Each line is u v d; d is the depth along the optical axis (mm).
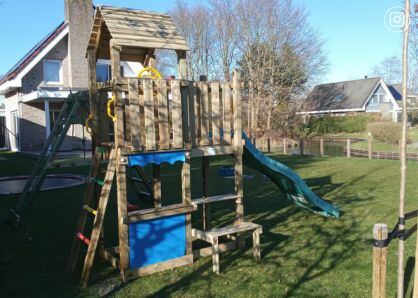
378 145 24641
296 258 5598
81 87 21938
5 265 5590
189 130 5547
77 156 18859
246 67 34969
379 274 3252
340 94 48250
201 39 38250
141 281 4965
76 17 22578
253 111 33031
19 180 13398
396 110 45219
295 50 35031
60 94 19766
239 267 5344
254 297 4457
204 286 4777
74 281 5035
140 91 5254
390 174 12617
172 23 5902
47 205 9133
